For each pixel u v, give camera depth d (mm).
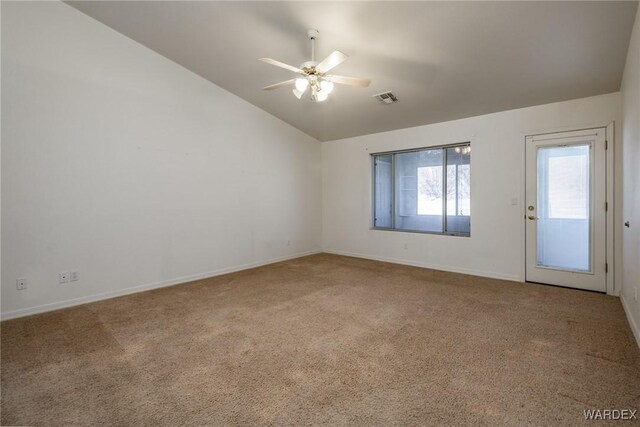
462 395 1803
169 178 4168
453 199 4930
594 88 3496
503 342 2449
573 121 3771
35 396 1824
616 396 1774
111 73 3633
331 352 2328
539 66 3225
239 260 5020
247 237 5141
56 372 2076
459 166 4844
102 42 3553
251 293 3795
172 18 3340
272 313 3129
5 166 2990
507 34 2822
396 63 3500
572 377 1966
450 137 4797
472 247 4617
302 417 1643
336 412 1676
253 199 5227
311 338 2564
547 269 4008
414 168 5371
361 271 4883
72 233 3387
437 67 3473
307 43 3375
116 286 3705
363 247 5949
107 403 1762
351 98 4477
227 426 1584
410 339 2525
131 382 1962
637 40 2365
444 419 1613
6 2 2965
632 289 2707
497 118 4348
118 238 3719
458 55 3219
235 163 4945
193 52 3918
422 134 5109
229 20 3240
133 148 3826
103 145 3590
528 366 2098
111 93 3641
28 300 3125
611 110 3535
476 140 4539
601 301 3361
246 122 5090
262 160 5359
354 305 3340
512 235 4254
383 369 2090
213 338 2576
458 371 2053
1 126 2961
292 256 5945
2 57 2951
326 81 2953
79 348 2410
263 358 2250
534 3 2439
